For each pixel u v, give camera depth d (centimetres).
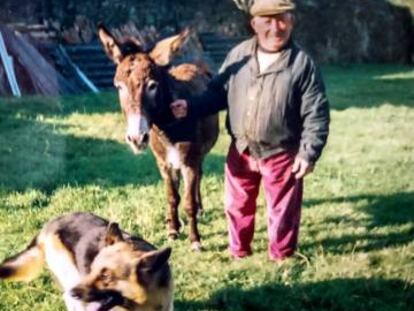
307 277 588
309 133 568
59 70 1616
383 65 2356
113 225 461
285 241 608
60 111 1243
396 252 640
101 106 1332
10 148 918
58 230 509
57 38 1748
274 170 587
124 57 597
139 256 444
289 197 596
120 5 1959
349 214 736
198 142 632
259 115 571
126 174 855
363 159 978
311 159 567
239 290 564
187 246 648
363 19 2389
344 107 1450
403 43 2461
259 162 590
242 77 576
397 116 1348
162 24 2033
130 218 708
